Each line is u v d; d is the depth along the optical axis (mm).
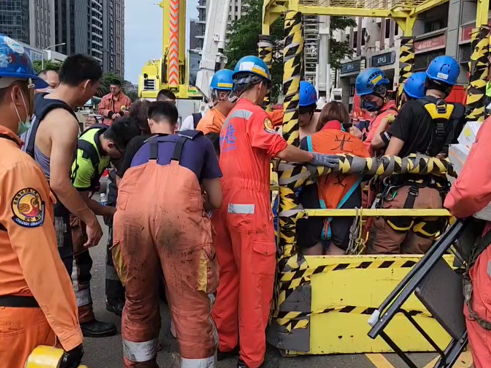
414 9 5523
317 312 3332
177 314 2598
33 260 1679
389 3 5336
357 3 5266
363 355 3387
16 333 1743
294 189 3312
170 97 6703
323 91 10781
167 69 10867
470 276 2037
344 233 3496
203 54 6922
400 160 3344
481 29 4449
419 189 3479
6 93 1791
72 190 2863
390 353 3404
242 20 23875
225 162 3037
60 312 1754
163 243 2492
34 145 2895
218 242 3229
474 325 1999
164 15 10984
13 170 1662
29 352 1782
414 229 3619
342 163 3262
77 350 1794
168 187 2504
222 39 6891
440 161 3385
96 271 5406
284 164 3295
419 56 22062
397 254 3535
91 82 3006
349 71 28969
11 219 1652
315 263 3287
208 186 2787
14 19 107062
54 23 130250
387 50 24016
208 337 2635
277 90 14539
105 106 10727
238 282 3213
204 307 2611
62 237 3053
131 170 2580
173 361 3426
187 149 2619
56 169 2783
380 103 4777
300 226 3566
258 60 3162
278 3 4852
